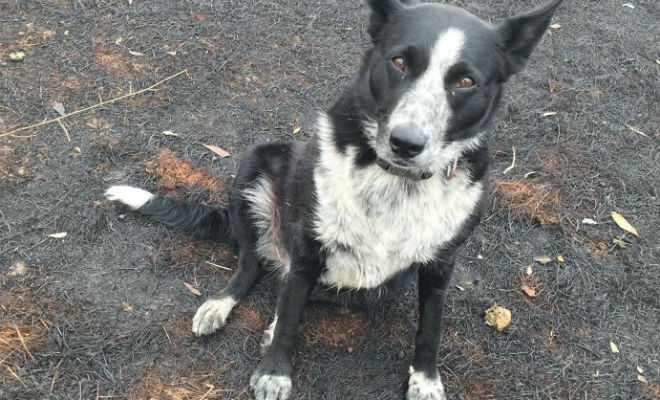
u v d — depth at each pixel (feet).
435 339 2.78
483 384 2.93
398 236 2.60
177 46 4.45
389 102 2.37
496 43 2.51
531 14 2.51
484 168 2.65
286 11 4.95
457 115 2.41
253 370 2.84
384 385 2.87
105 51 4.31
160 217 3.27
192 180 3.64
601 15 5.49
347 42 4.80
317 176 2.62
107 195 3.30
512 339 3.13
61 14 4.50
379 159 2.48
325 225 2.62
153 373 2.75
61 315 2.87
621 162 4.19
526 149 4.20
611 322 3.28
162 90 4.12
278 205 3.08
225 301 3.01
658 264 3.57
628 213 3.85
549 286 3.40
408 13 2.48
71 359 2.72
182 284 3.13
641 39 5.27
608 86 4.80
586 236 3.69
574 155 4.19
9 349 2.71
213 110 4.08
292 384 2.80
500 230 3.65
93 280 3.04
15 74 4.01
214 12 4.79
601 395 2.95
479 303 3.26
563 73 4.86
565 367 3.03
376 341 3.03
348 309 3.14
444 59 2.34
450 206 2.59
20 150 3.56
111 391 2.65
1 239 3.13
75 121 3.80
